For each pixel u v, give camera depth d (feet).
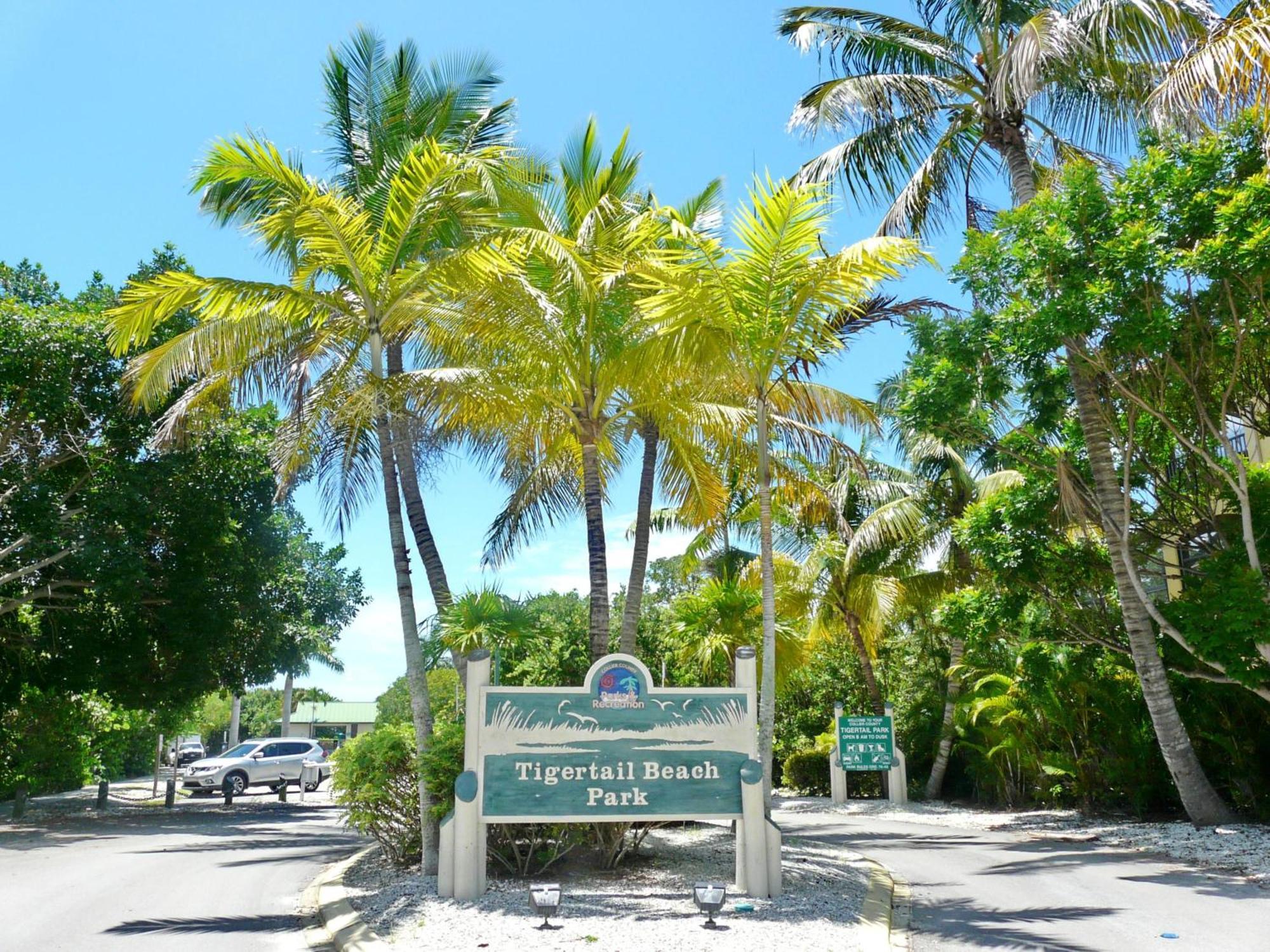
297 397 42.83
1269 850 37.88
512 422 41.96
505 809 29.91
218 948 26.35
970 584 75.97
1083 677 54.03
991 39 54.85
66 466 71.20
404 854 37.22
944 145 57.72
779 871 30.17
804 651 66.74
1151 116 43.83
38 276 71.82
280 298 40.68
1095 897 30.83
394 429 40.47
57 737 94.17
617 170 48.73
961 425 50.57
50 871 41.73
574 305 40.68
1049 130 55.77
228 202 46.42
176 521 71.87
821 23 55.77
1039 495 51.96
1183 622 44.09
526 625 41.39
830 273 36.42
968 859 41.09
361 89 46.57
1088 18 49.44
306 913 31.73
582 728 30.53
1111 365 44.98
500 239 38.09
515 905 28.19
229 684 84.33
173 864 44.19
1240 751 47.78
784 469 54.08
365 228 41.78
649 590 103.19
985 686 64.59
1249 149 40.27
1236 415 49.80
